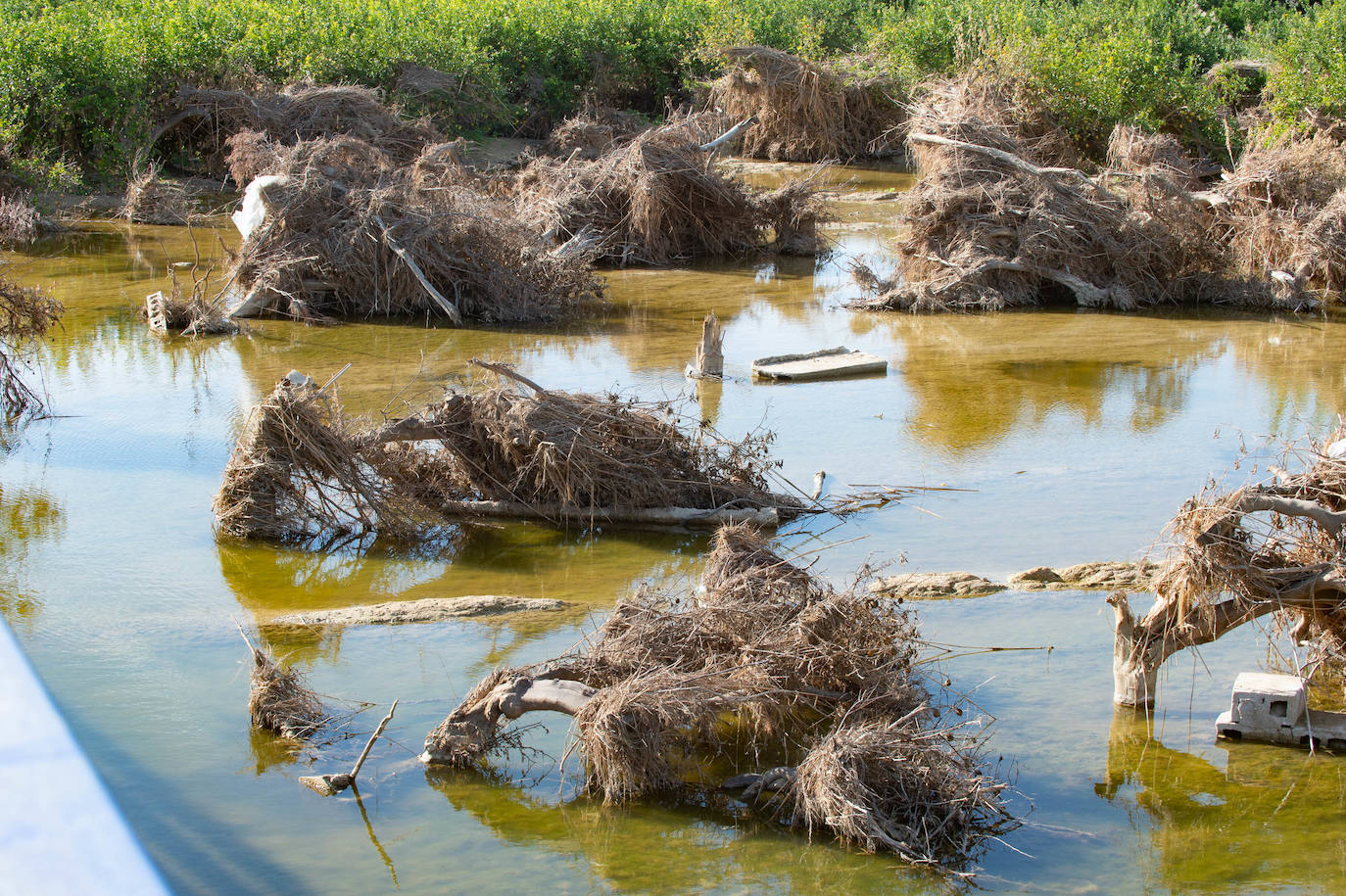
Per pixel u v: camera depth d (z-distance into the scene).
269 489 9.56
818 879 5.17
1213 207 19.86
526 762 6.21
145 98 27.61
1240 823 5.61
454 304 17.38
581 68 36.81
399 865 5.23
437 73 31.75
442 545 9.48
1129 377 14.30
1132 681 6.68
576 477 9.87
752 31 38.84
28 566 8.64
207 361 14.54
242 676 7.05
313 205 17.61
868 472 10.95
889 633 6.85
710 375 14.04
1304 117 27.42
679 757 6.27
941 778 5.63
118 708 6.59
